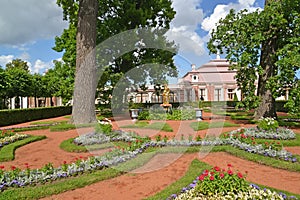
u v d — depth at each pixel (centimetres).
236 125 1188
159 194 396
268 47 1292
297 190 429
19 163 620
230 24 1264
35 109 1906
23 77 2870
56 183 459
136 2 1898
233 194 339
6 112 1533
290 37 1186
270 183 461
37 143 856
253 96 1207
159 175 518
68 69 2022
